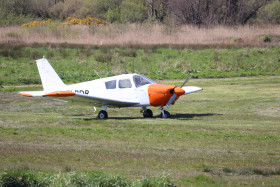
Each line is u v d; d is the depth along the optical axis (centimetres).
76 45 13075
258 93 7769
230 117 5425
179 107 6506
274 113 5766
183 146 3506
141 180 2247
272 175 2570
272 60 11888
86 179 2261
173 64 11456
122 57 11950
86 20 17488
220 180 2411
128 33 14975
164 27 15950
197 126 4534
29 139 3762
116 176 2327
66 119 5119
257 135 3984
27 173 2302
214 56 12131
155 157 3033
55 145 3488
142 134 4059
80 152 3183
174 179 2394
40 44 13000
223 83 9288
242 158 3041
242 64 11594
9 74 10012
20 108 6378
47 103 6925
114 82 5453
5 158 2934
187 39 14538
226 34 15288
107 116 5450
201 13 19700
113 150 3284
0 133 4031
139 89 5325
